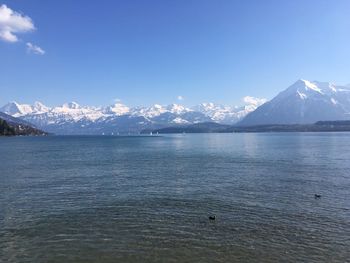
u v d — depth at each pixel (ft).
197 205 143.02
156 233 109.09
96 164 303.48
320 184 188.75
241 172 239.09
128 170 257.34
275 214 128.77
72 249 97.19
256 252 94.53
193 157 371.35
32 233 109.50
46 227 115.14
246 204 143.95
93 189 179.63
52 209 137.69
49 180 210.18
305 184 189.16
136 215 128.67
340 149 465.47
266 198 154.92
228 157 364.38
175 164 298.15
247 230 111.24
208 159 343.46
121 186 188.44
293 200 150.61
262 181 200.13
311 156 360.28
